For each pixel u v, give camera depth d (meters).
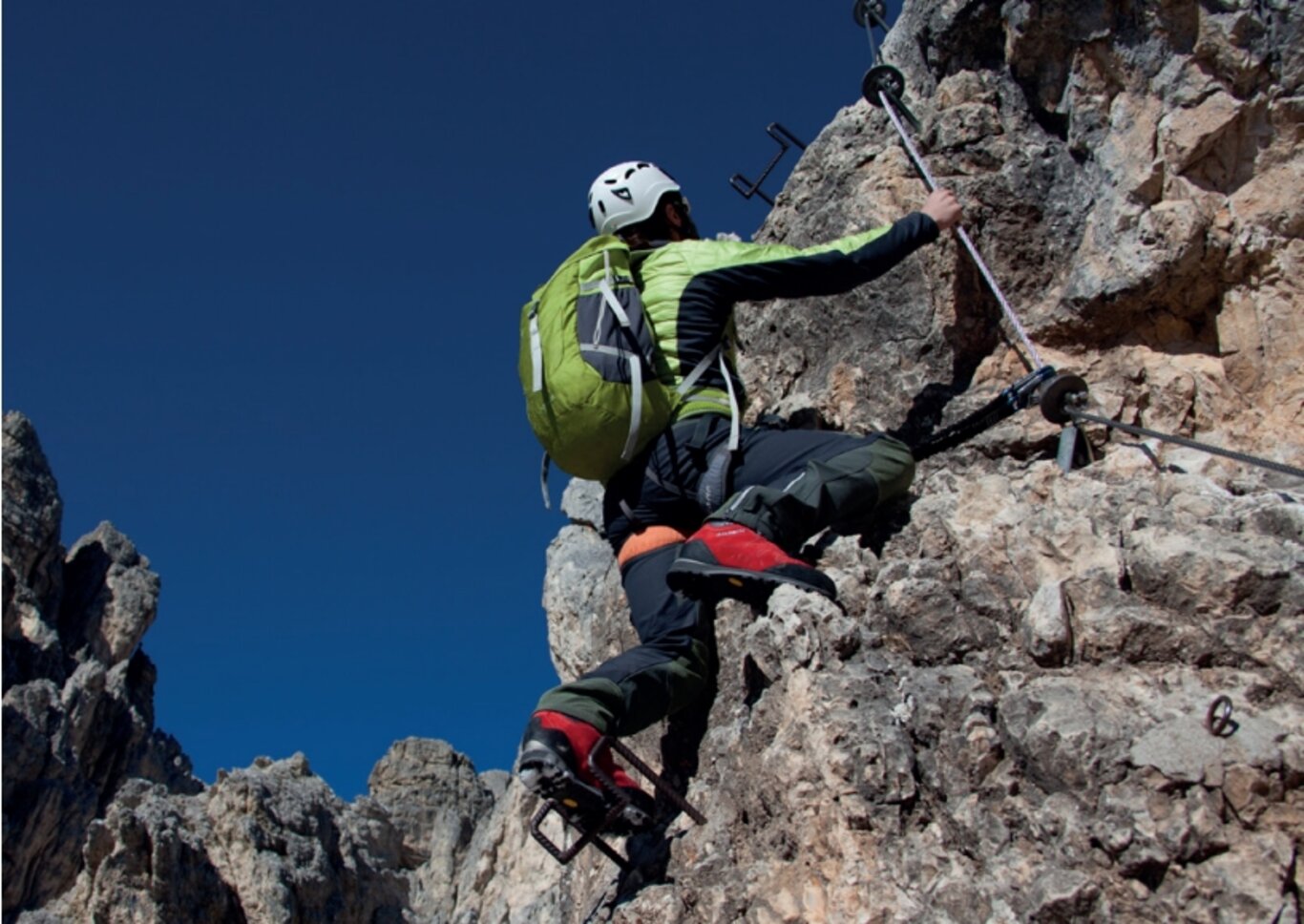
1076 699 4.79
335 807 22.59
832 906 4.76
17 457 50.16
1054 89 6.95
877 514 6.11
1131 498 5.45
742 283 6.20
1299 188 6.23
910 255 7.00
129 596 49.34
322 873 20.17
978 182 6.95
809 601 5.36
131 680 48.41
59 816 39.25
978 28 7.19
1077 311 6.56
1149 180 6.46
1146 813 4.43
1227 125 6.30
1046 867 4.51
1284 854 4.31
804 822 4.96
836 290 6.27
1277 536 5.08
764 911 4.94
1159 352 6.51
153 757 46.06
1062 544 5.27
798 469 5.86
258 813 20.34
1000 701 4.96
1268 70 6.28
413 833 39.06
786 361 7.45
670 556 5.97
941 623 5.25
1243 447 6.12
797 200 7.89
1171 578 4.96
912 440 6.68
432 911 29.41
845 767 4.94
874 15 7.86
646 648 5.79
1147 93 6.54
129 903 18.72
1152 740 4.55
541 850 14.05
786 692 5.31
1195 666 4.80
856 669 5.23
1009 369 6.68
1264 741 4.48
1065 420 5.98
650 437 5.99
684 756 6.03
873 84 7.27
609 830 5.62
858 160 7.55
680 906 5.26
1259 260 6.27
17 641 45.50
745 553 5.54
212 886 19.36
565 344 5.91
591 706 5.46
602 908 5.83
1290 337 6.20
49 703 42.25
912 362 6.92
